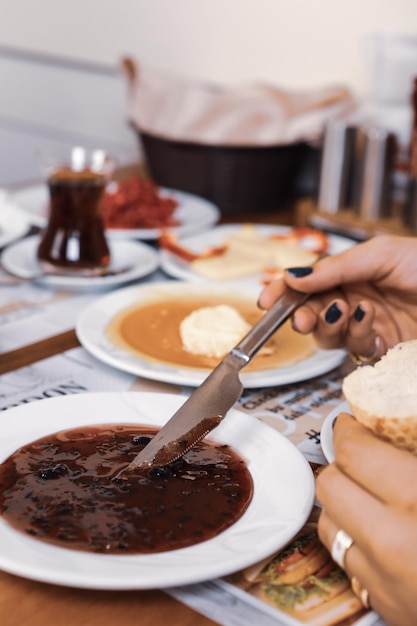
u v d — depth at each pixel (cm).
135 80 108
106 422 62
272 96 102
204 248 93
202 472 57
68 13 134
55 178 83
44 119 143
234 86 117
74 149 84
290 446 60
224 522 52
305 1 111
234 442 61
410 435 52
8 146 151
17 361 72
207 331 72
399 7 104
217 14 119
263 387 71
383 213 100
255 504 54
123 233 93
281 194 107
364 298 75
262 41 116
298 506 53
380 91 105
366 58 105
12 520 51
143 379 71
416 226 97
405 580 45
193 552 48
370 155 99
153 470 57
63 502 53
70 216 83
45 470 56
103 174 84
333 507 49
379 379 57
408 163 104
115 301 79
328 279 70
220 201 106
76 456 59
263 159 103
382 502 48
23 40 142
